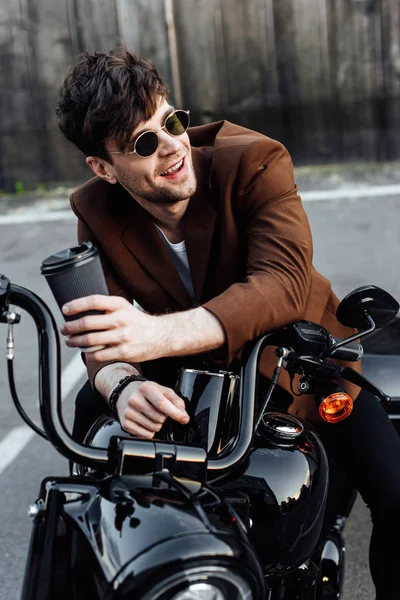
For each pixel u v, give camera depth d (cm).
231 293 155
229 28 878
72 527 125
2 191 920
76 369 446
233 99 895
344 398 165
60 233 749
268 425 162
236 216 183
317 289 198
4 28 880
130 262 189
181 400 148
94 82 166
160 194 172
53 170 918
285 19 876
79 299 131
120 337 135
